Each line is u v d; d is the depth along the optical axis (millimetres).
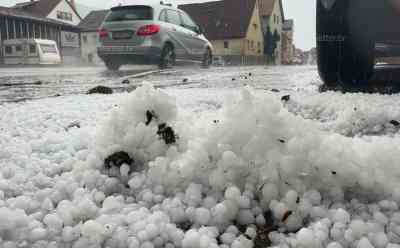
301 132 1212
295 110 2826
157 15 9188
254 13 42906
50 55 25094
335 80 4039
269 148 1185
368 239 961
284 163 1113
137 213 1068
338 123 2299
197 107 2967
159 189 1217
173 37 9531
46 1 44000
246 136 1222
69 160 1476
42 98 3783
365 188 1179
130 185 1243
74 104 2998
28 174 1377
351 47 3766
